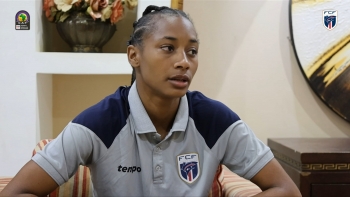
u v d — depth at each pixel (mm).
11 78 1394
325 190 1313
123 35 1589
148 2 1442
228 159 971
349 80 1645
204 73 1666
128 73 1412
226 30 1658
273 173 915
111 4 1401
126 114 901
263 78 1687
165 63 793
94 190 928
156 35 800
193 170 905
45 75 1496
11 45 1388
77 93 1595
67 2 1372
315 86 1649
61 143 846
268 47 1676
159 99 860
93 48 1450
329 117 1707
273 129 1705
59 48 1587
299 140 1599
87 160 887
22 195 771
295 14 1623
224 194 1167
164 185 873
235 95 1683
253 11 1659
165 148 889
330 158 1312
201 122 938
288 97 1698
